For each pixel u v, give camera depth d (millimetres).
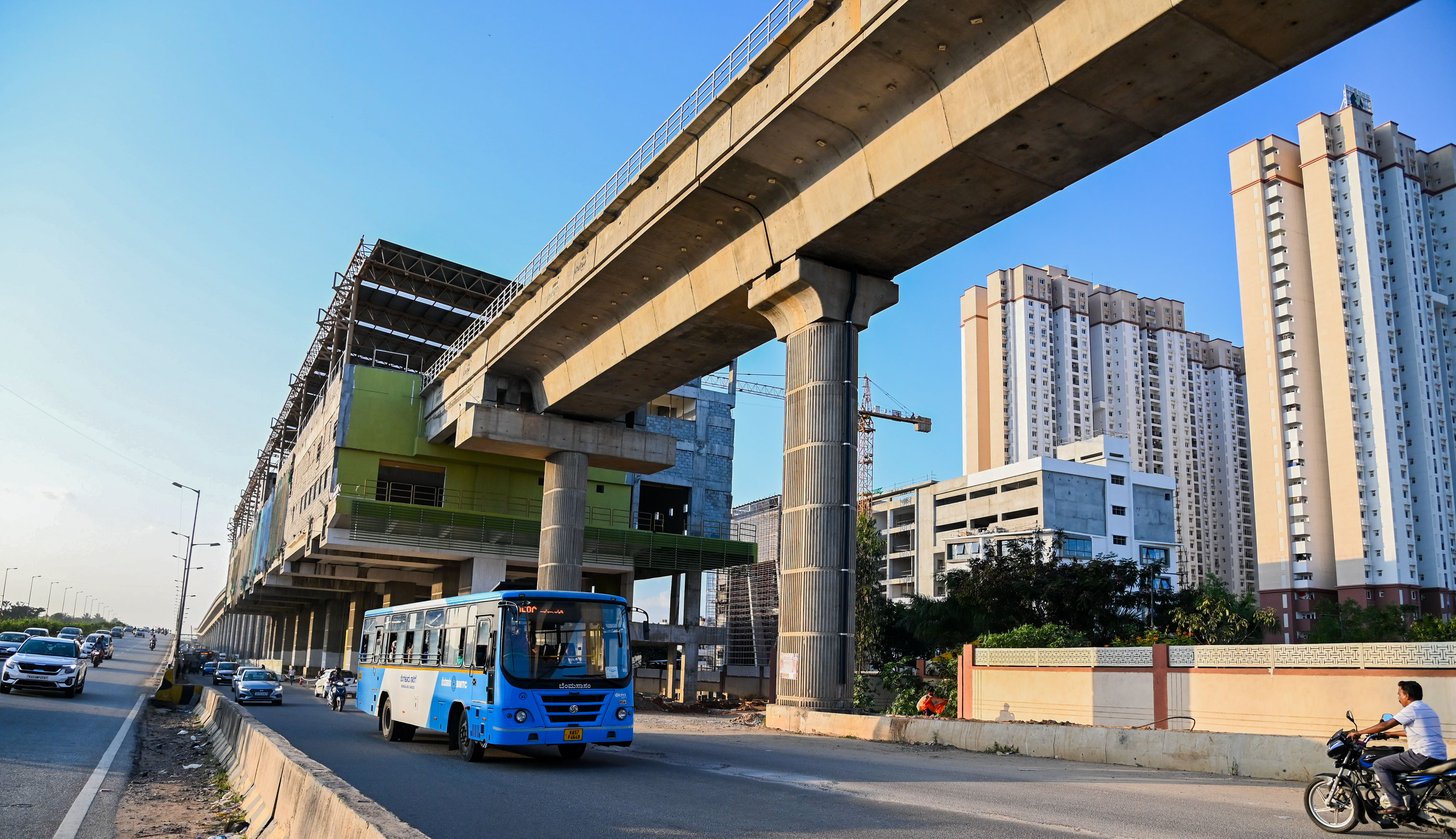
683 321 34625
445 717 17234
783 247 29484
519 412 45156
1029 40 21188
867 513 67875
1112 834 9477
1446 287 113188
